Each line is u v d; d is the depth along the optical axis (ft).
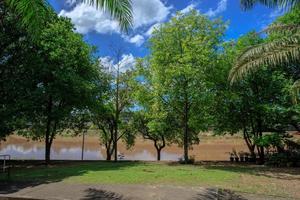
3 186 43.11
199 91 74.38
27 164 76.02
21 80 71.77
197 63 71.31
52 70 71.56
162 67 73.51
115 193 39.19
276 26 45.19
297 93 46.42
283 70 76.84
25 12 28.78
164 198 37.06
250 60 42.86
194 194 39.01
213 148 187.83
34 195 38.37
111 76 92.94
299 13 76.28
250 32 79.66
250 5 38.60
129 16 27.02
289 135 81.41
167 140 108.78
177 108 78.84
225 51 75.25
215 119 83.61
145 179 47.91
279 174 58.18
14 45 70.28
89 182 45.44
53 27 70.69
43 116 79.05
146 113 82.84
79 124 91.91
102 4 26.45
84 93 75.51
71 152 174.09
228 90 76.48
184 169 61.52
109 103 93.25
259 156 82.84
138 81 79.92
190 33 74.59
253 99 78.59
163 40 75.10
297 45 41.34
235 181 48.49
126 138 108.58
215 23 74.59
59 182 45.55
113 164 72.74
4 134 73.92
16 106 69.46
